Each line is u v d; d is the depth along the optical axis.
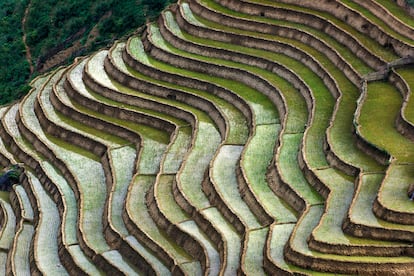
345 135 87.44
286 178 83.62
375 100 92.06
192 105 101.56
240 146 92.12
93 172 97.12
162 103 102.31
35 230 91.12
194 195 86.62
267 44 105.44
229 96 100.19
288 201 81.88
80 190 93.62
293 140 89.56
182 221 83.94
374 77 95.75
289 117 93.19
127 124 102.00
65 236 87.94
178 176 89.06
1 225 95.81
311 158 85.19
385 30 100.56
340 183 81.25
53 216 93.00
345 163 82.75
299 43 104.50
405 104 89.06
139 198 89.12
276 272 72.75
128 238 84.50
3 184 100.38
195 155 92.38
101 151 99.69
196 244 80.81
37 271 85.12
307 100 95.50
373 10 104.31
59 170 98.69
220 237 79.94
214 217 82.94
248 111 96.75
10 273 86.56
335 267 71.12
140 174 92.50
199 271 78.75
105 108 104.44
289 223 79.00
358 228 73.75
